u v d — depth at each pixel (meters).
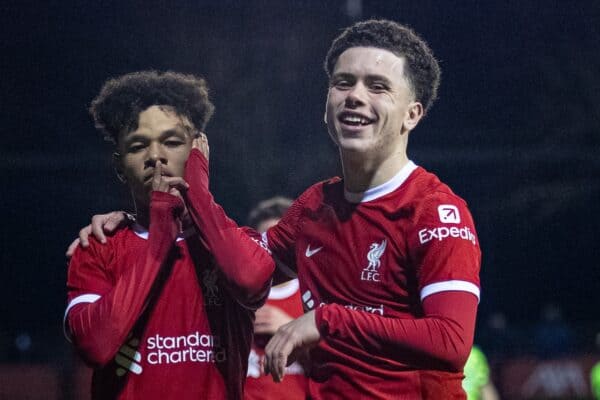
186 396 7.17
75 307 7.10
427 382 7.39
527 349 29.12
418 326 6.91
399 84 7.59
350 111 7.53
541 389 26.19
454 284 7.10
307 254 7.76
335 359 7.48
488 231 37.53
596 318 39.34
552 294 39.19
